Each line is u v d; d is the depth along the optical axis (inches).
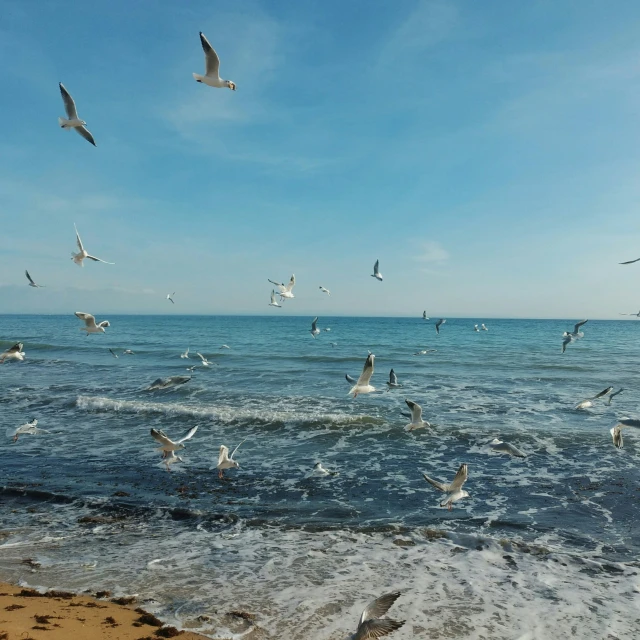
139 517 482.3
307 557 404.8
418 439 719.7
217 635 302.2
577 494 524.7
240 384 1149.7
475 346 2053.4
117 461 636.1
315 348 1967.3
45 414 874.8
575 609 332.5
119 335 2844.5
